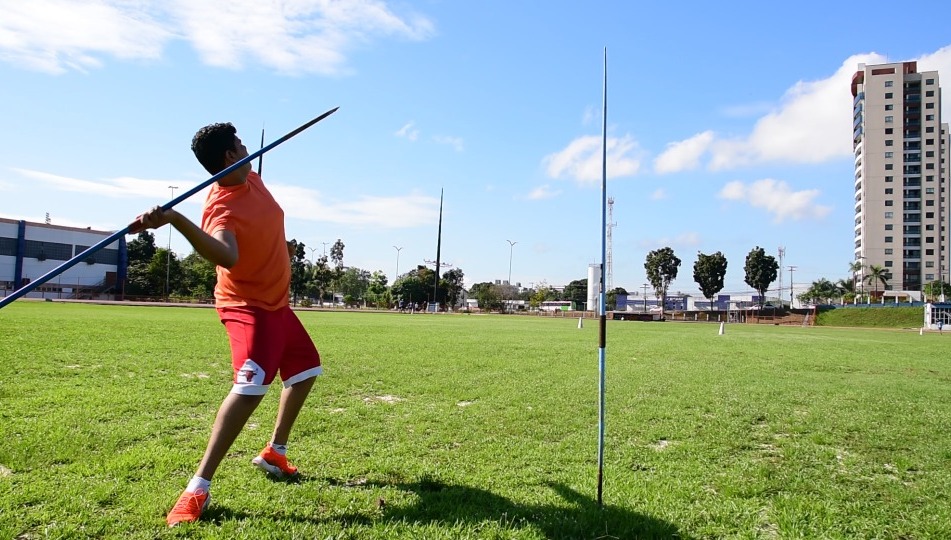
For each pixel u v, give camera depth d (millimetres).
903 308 74875
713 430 5988
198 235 3256
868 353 17797
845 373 11867
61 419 5348
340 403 6871
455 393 7781
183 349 11688
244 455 4480
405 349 13898
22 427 5000
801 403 7863
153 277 79312
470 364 11141
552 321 51625
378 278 99875
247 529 3070
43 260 73750
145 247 90938
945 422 6730
